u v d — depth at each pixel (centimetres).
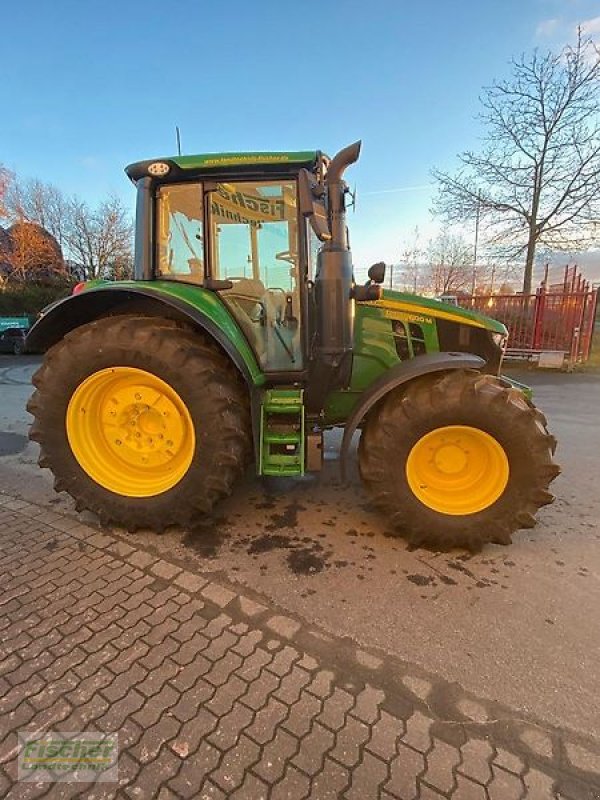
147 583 246
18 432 543
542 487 264
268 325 316
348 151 250
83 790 143
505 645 201
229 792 141
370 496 281
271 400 300
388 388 276
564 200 1122
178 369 273
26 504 344
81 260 2616
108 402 297
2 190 2217
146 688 179
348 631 210
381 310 326
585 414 595
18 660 193
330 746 156
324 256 265
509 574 254
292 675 185
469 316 333
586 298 956
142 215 306
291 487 369
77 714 168
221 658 194
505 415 258
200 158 286
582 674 186
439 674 186
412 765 149
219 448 277
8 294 1867
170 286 298
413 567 260
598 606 227
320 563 264
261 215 303
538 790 142
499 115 1130
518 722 165
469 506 271
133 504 291
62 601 231
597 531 299
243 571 256
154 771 148
